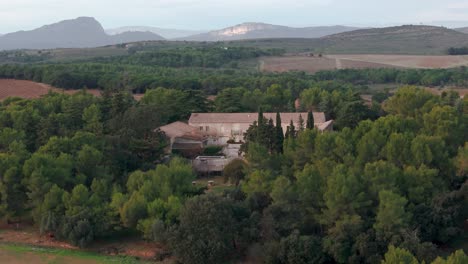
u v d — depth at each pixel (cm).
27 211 8838
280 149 10775
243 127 13338
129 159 10219
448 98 14162
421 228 7156
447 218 7200
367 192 7456
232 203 7569
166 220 7494
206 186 9800
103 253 7631
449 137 9662
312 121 11588
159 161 10800
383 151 8525
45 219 7938
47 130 11206
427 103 11625
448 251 7212
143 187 8194
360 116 13125
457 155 8912
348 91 16312
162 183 8350
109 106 13200
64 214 8056
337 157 8669
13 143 9756
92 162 9238
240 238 7275
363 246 6681
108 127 11481
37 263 7312
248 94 15275
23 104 14200
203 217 7081
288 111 15112
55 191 8125
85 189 8162
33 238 8125
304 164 8775
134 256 7512
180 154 11819
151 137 10962
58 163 8862
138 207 7738
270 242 7075
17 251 7669
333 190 7206
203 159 11212
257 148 8950
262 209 7794
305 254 6831
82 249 7750
